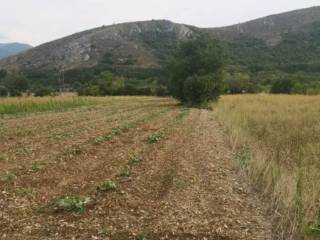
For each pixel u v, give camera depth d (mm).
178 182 9867
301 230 7125
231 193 9180
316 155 12758
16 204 8359
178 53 44031
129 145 15070
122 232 7047
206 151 13867
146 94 88750
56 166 11586
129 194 8961
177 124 22234
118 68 152375
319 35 183750
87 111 36344
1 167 11477
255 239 6859
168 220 7570
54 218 7645
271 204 8430
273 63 136500
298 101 38344
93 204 8359
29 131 19594
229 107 34688
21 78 85188
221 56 42062
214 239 6852
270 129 18547
